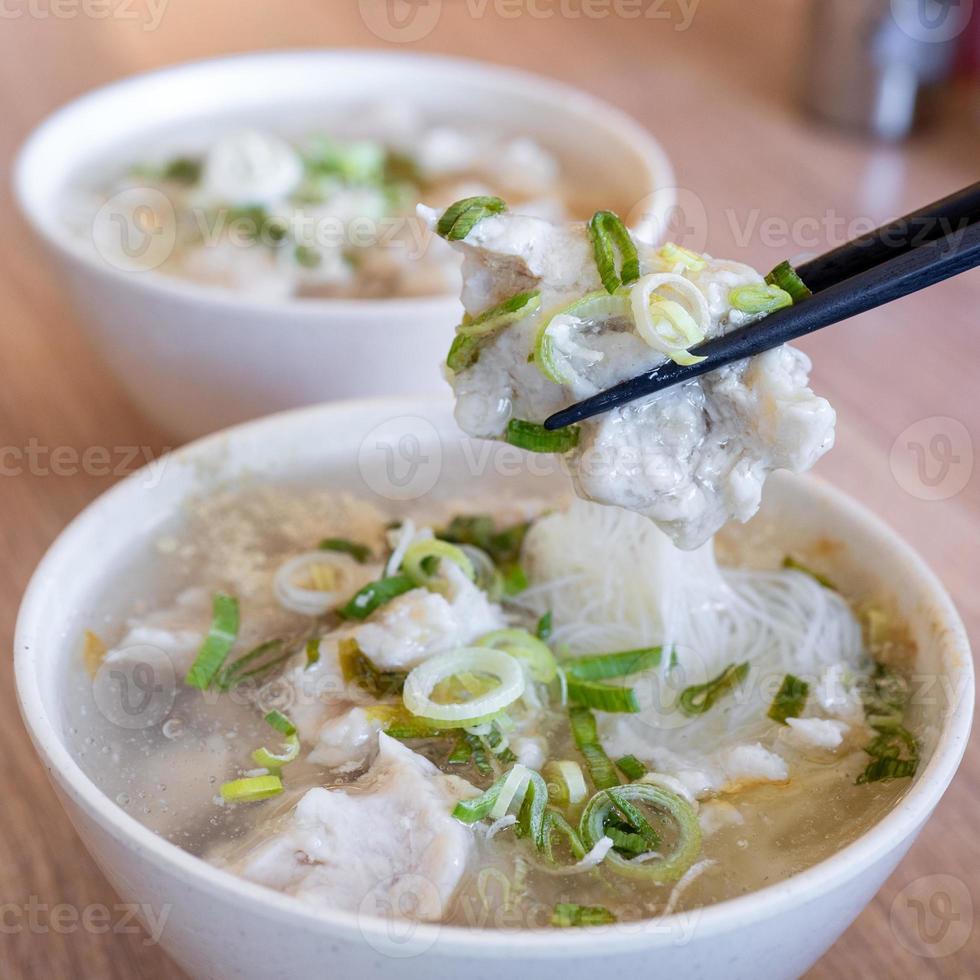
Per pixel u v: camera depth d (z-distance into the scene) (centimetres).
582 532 41
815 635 39
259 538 42
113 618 40
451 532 42
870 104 64
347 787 36
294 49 73
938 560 46
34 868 40
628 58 74
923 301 55
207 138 56
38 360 52
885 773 37
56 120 53
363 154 54
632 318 35
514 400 36
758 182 61
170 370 46
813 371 52
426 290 49
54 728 35
